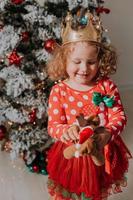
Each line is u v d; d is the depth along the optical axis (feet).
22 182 5.78
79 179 4.23
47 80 5.48
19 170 6.01
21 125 5.74
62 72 4.23
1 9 5.18
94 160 4.11
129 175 5.80
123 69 8.63
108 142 3.95
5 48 5.16
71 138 3.79
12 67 5.31
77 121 3.91
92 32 3.88
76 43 3.90
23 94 5.52
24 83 5.31
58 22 5.23
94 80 4.25
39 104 5.55
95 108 4.15
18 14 5.23
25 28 5.26
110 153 4.24
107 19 8.20
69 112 4.16
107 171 4.14
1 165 6.11
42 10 5.22
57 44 5.12
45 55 5.23
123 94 8.41
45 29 5.24
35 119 5.66
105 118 4.17
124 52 8.53
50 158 4.47
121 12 8.21
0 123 5.81
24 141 5.71
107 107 4.19
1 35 5.17
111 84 4.28
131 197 5.43
